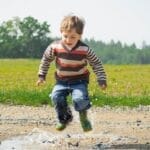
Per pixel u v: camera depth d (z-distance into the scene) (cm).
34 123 1497
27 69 6912
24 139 1252
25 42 18262
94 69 1226
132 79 4559
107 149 1161
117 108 1947
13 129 1386
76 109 1202
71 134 1325
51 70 6072
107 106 2005
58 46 1214
